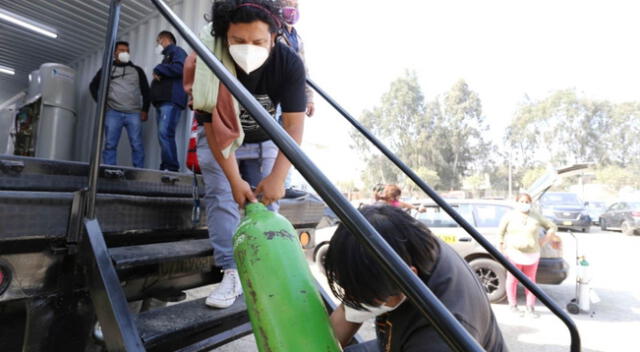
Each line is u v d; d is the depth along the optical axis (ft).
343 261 2.90
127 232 5.63
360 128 6.85
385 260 2.25
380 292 2.73
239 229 3.60
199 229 7.38
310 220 9.09
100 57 18.29
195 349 4.42
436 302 2.10
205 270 6.66
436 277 3.00
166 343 4.23
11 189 5.11
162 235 6.77
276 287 3.09
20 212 4.25
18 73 23.89
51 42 18.54
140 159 13.52
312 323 2.94
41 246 4.49
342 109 7.05
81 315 4.78
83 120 18.17
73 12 16.16
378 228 3.00
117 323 3.85
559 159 141.90
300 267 3.28
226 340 4.77
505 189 144.05
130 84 13.21
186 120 12.60
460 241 17.89
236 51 4.48
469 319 2.78
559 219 51.31
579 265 16.33
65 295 4.67
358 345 5.04
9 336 5.14
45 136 15.40
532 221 15.24
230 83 3.20
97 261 4.33
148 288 5.86
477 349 1.94
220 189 5.65
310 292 3.13
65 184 5.78
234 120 4.73
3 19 16.66
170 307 5.06
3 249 4.22
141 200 5.84
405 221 3.13
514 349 12.25
